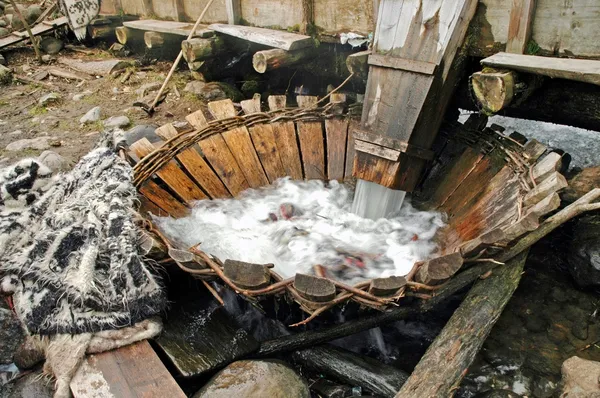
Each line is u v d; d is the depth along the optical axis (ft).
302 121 9.16
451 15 6.80
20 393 5.17
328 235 7.96
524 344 6.44
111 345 5.03
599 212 7.78
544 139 11.43
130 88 13.64
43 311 5.06
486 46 7.24
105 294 5.16
